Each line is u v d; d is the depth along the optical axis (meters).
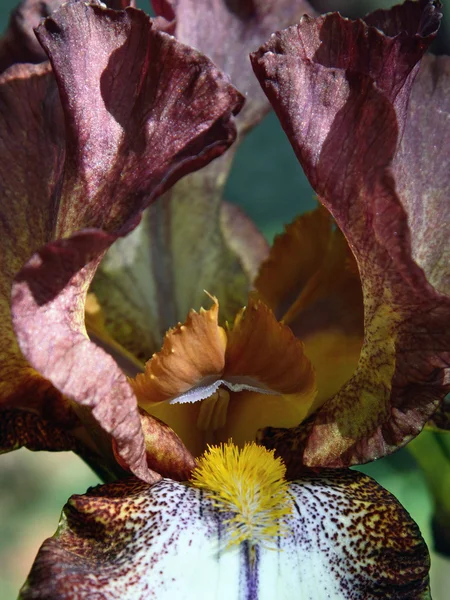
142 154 0.19
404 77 0.19
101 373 0.17
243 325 0.20
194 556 0.18
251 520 0.18
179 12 0.22
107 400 0.17
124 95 0.19
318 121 0.18
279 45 0.18
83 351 0.17
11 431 0.20
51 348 0.17
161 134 0.19
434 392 0.18
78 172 0.19
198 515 0.18
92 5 0.19
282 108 0.18
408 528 0.19
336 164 0.18
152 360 0.19
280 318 0.22
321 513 0.19
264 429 0.20
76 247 0.17
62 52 0.18
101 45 0.19
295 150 0.18
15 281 0.17
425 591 0.18
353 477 0.19
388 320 0.18
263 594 0.18
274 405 0.20
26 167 0.20
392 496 0.19
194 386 0.20
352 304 0.21
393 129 0.17
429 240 0.20
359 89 0.18
